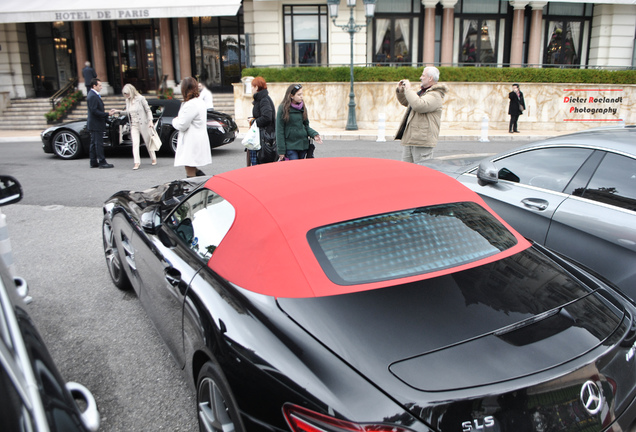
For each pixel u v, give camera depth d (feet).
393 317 5.78
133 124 31.94
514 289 6.44
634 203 10.09
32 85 71.26
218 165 32.48
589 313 6.22
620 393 5.61
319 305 5.97
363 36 64.28
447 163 16.14
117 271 13.64
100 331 11.69
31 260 16.46
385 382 5.06
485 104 57.88
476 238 7.34
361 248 6.66
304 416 5.11
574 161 11.69
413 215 7.36
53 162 35.81
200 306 7.04
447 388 4.96
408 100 18.53
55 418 3.41
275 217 7.04
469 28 68.64
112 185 27.30
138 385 9.62
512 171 13.21
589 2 64.39
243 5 65.87
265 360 5.71
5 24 67.56
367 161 9.46
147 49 71.26
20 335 4.00
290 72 57.26
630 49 69.26
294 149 20.97
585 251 10.61
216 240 7.77
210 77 70.79
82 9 57.77
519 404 4.95
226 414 6.57
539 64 63.72
